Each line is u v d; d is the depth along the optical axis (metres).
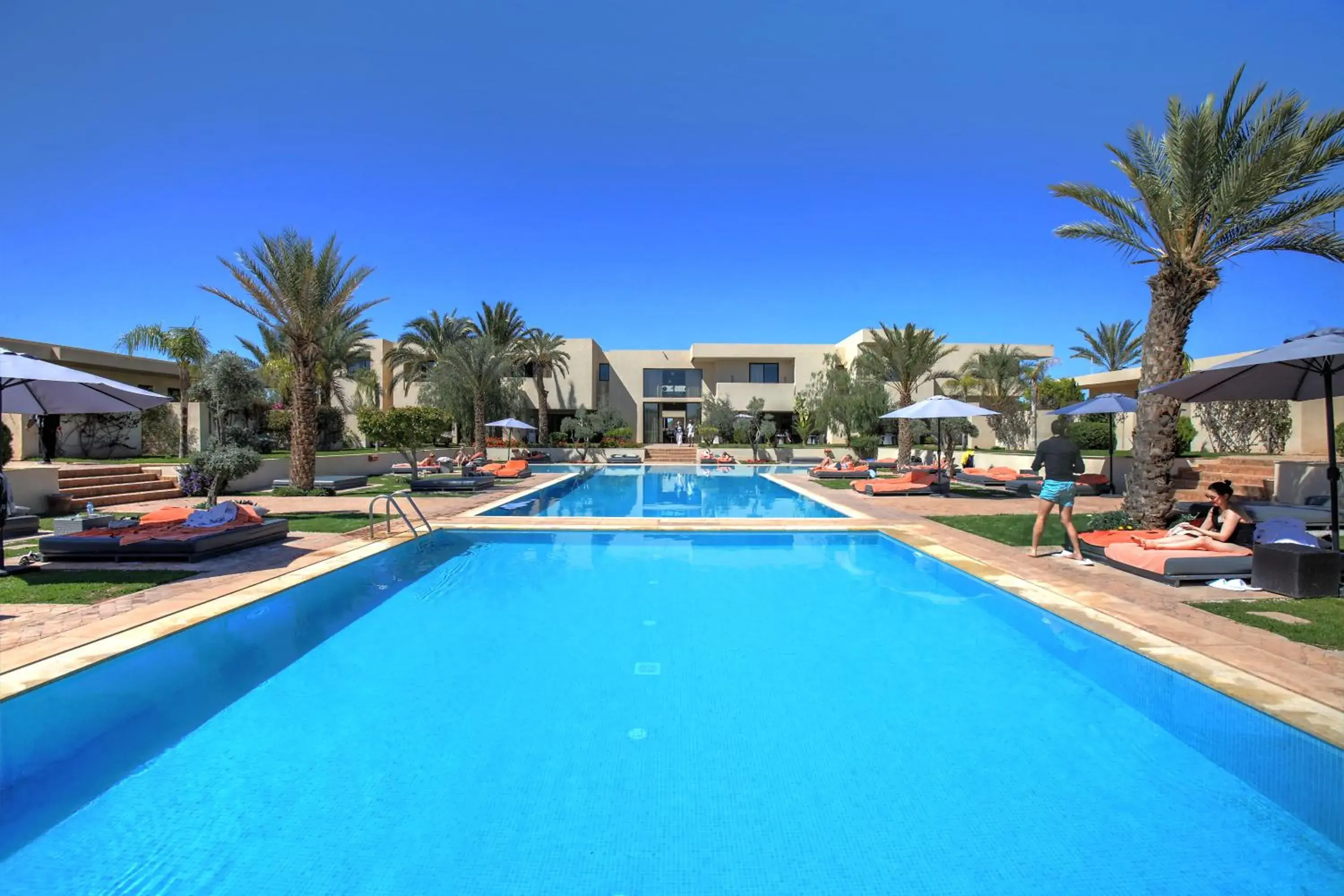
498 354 33.06
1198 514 9.45
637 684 4.61
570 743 3.77
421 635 5.68
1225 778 3.37
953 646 5.38
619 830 2.97
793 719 4.05
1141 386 9.71
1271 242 8.88
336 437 34.44
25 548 8.76
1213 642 4.85
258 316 16.59
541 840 2.90
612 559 9.19
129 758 3.57
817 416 35.22
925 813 3.08
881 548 10.01
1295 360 7.19
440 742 3.77
